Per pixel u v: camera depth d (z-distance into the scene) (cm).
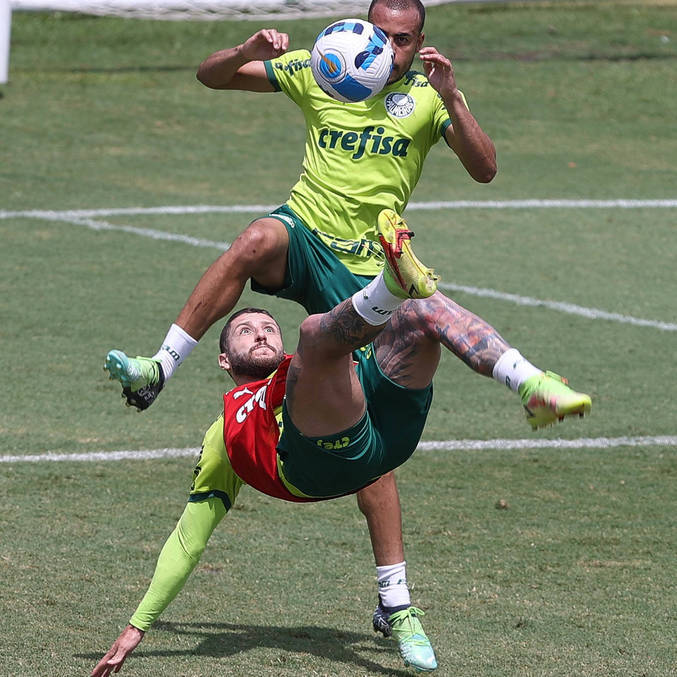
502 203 5434
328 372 1459
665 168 6088
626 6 8975
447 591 2131
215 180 5581
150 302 4009
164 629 1945
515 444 2975
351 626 1991
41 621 1939
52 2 7081
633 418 3170
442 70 1762
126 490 2603
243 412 1675
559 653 1875
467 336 1491
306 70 1908
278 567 2234
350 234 1841
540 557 2300
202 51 7700
